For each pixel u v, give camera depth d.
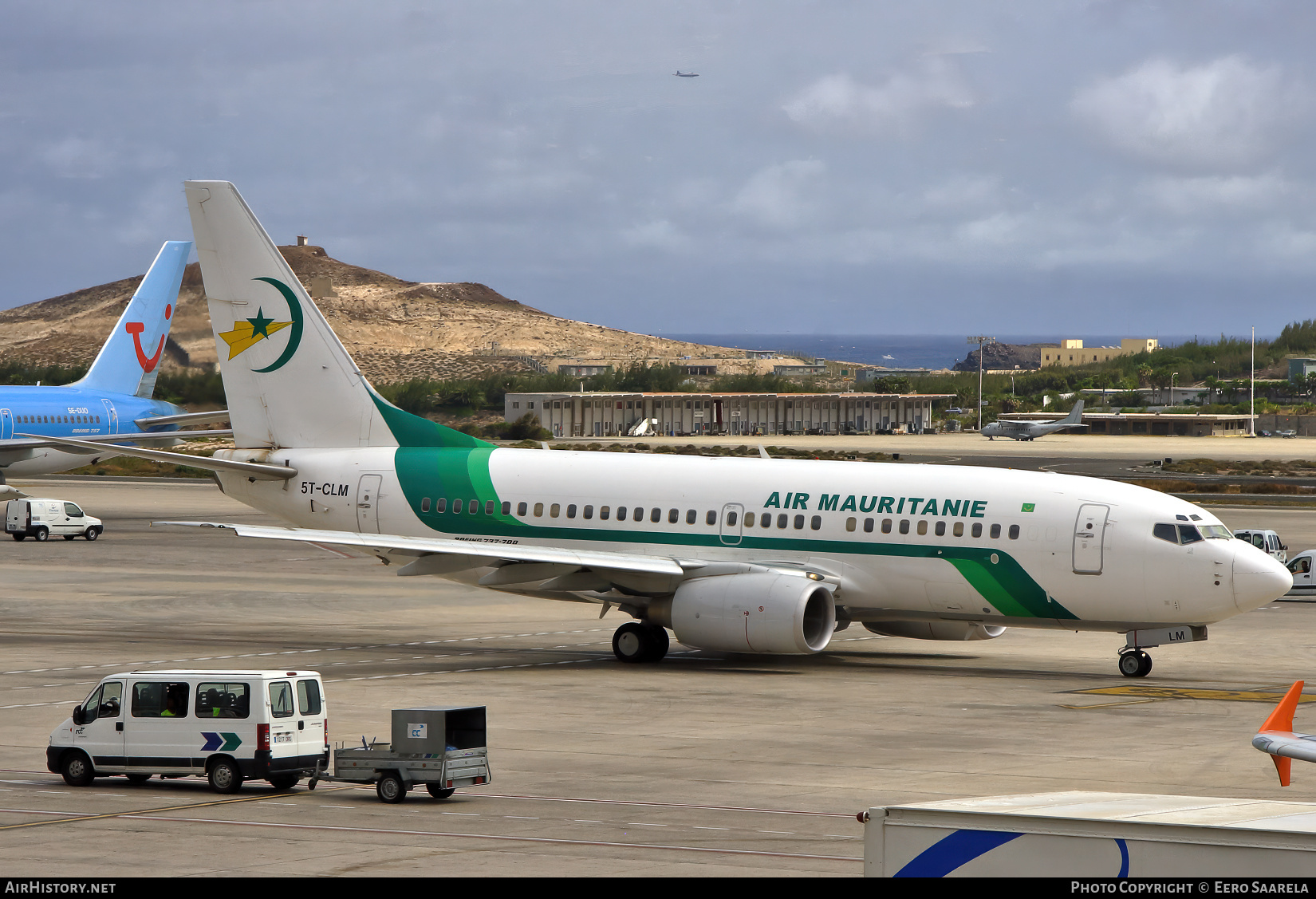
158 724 67.62
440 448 128.38
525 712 91.88
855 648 126.44
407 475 126.62
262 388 132.88
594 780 70.44
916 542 109.62
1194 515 104.06
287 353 131.62
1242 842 31.34
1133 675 108.06
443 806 64.19
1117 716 90.19
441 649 123.44
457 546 112.81
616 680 105.62
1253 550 102.81
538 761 75.62
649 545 118.06
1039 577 105.94
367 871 51.41
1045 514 106.25
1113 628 106.44
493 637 132.00
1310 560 169.12
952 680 106.31
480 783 67.12
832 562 112.25
